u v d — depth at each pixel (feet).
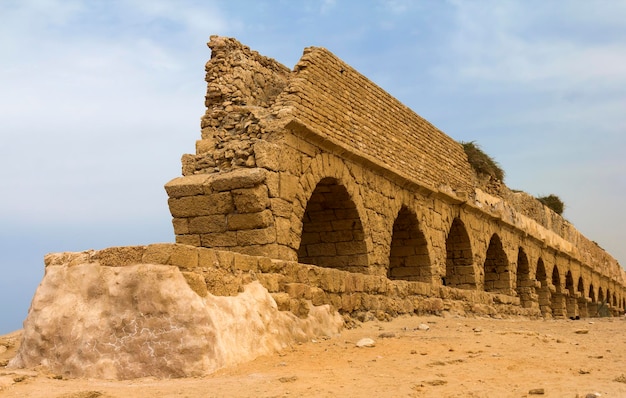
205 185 56.29
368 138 73.26
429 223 85.97
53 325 35.37
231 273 39.47
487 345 43.52
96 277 35.81
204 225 56.39
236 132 61.05
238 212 55.67
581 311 171.01
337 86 68.69
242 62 64.44
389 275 85.46
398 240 85.15
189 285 35.12
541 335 49.96
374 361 37.14
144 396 27.99
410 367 35.27
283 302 43.09
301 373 33.45
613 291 212.64
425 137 88.02
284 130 59.21
